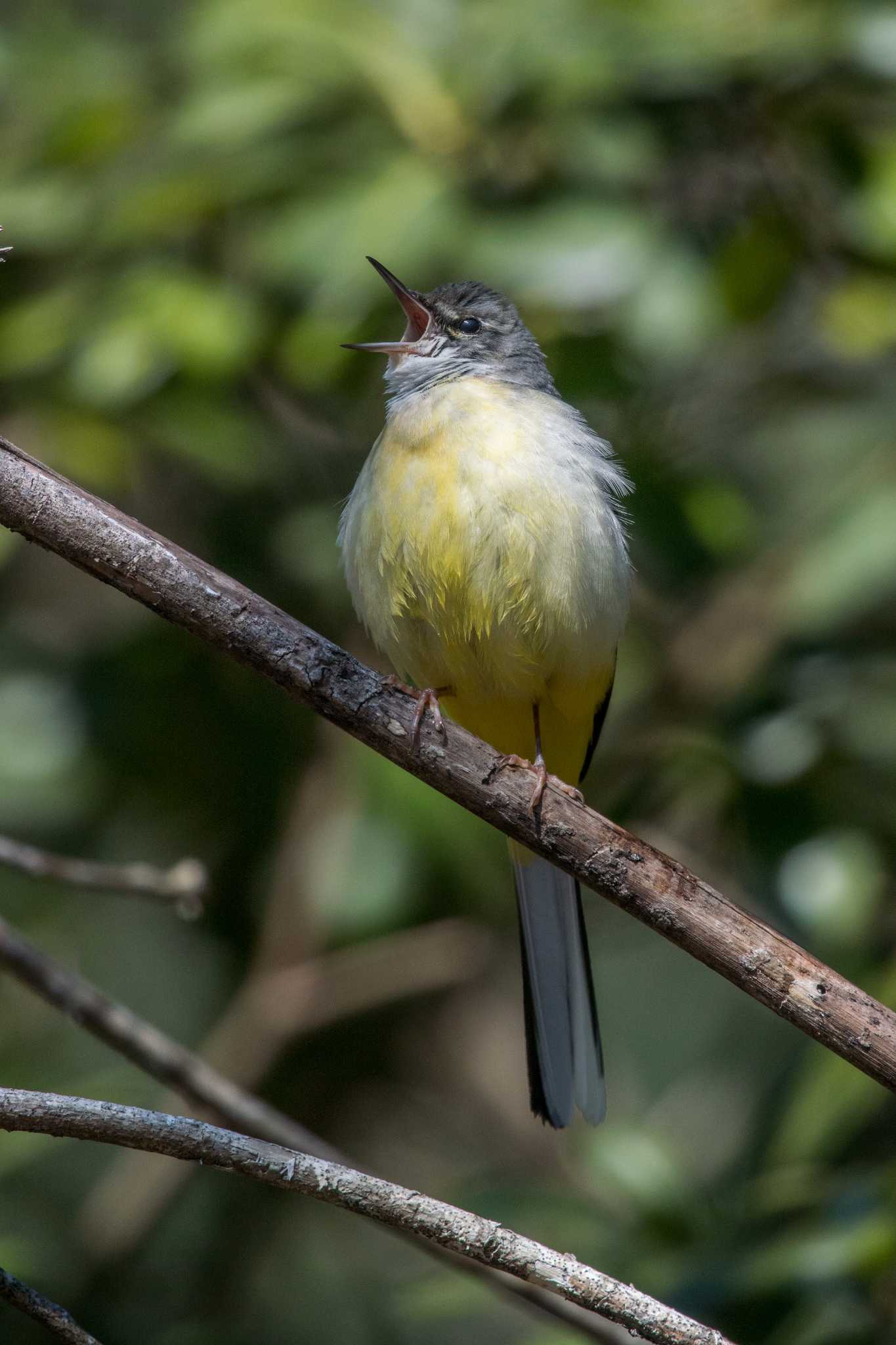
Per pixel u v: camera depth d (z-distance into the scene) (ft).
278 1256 40.14
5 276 37.37
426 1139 42.60
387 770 35.65
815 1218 29.66
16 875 39.65
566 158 33.88
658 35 33.50
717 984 44.29
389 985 39.93
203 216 34.99
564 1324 26.89
